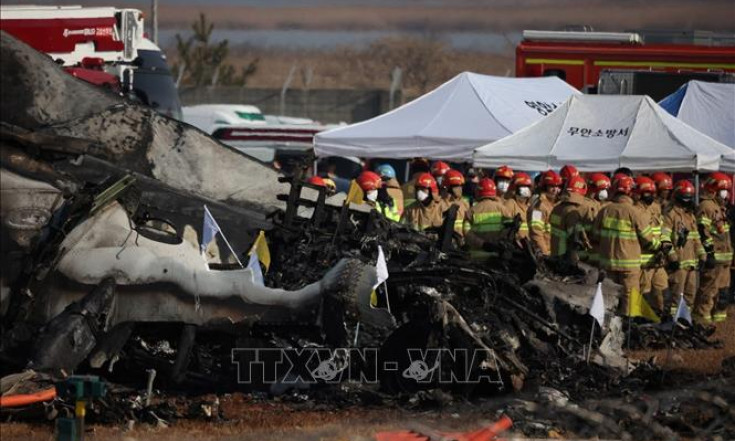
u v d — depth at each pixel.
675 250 56.53
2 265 32.12
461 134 64.19
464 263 37.75
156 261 32.88
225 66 138.50
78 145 33.62
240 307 32.72
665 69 81.38
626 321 49.09
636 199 56.38
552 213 53.59
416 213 54.78
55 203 32.56
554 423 31.72
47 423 29.75
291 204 38.66
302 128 100.50
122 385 34.16
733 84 74.56
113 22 66.75
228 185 41.88
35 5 66.19
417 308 34.88
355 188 39.66
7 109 37.59
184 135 41.09
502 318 36.78
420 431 29.67
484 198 50.09
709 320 58.94
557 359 37.47
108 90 39.84
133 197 34.38
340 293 32.34
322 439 28.84
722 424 32.88
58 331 31.12
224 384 35.00
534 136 60.59
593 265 51.38
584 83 82.44
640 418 31.80
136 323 33.16
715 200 59.41
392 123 66.00
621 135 59.84
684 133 60.28
